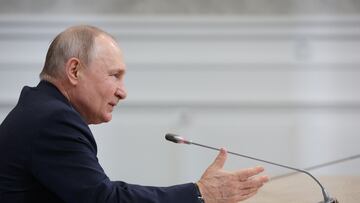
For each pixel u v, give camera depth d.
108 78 4.24
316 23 9.88
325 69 9.99
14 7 9.87
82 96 4.22
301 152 10.06
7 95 10.04
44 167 3.84
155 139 10.14
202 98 10.05
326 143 10.06
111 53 4.25
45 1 9.88
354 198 4.64
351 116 10.05
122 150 10.16
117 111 10.10
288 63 9.94
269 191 4.96
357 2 9.84
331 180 5.37
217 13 9.87
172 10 9.88
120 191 3.77
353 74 9.98
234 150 10.11
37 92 4.22
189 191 3.87
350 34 9.90
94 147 4.07
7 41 9.91
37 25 9.90
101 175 3.83
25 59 9.96
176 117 10.10
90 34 4.24
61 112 3.96
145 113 10.11
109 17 9.90
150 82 10.04
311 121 10.07
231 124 10.09
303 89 10.02
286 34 9.88
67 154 3.85
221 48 9.94
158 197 3.81
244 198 3.91
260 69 9.97
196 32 9.89
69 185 3.76
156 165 10.18
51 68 4.25
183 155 10.13
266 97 10.02
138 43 9.95
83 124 4.03
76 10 9.90
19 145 3.94
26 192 3.96
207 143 10.12
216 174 3.95
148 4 9.88
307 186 5.12
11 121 4.09
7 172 3.96
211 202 3.86
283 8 9.87
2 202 3.94
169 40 9.93
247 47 9.93
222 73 10.01
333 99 10.03
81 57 4.17
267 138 10.09
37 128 3.92
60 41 4.24
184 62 9.95
